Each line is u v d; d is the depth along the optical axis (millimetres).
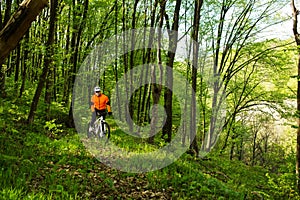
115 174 7633
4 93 14367
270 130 41406
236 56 22578
